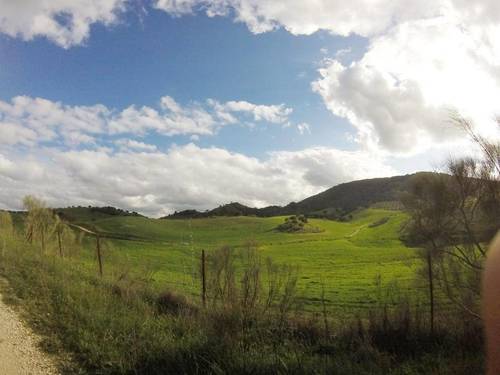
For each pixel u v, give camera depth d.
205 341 9.30
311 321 11.45
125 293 14.98
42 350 9.45
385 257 70.31
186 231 131.62
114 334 10.36
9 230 34.41
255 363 8.33
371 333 10.27
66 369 8.56
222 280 13.27
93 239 39.66
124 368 8.42
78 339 9.90
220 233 132.38
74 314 11.80
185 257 58.16
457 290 9.44
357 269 54.00
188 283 25.00
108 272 22.03
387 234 104.69
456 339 9.39
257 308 11.45
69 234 33.56
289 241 114.06
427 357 8.84
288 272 13.55
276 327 10.91
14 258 20.78
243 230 141.50
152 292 16.45
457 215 8.95
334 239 114.19
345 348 9.91
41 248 29.22
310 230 137.75
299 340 10.52
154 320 11.89
